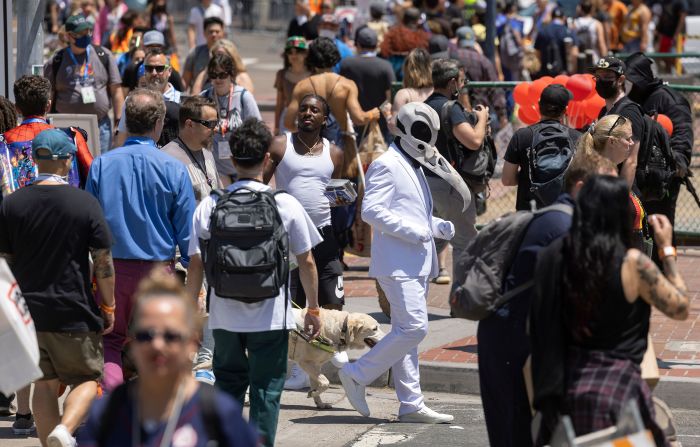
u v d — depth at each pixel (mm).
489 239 19953
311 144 30703
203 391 13953
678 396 28547
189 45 66688
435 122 27109
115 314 24484
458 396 30391
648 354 19703
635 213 27500
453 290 20406
